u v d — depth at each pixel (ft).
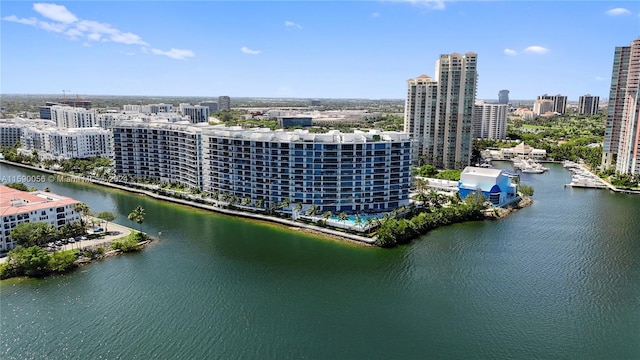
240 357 515.09
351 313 604.49
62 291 650.84
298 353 522.47
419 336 556.51
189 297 638.94
